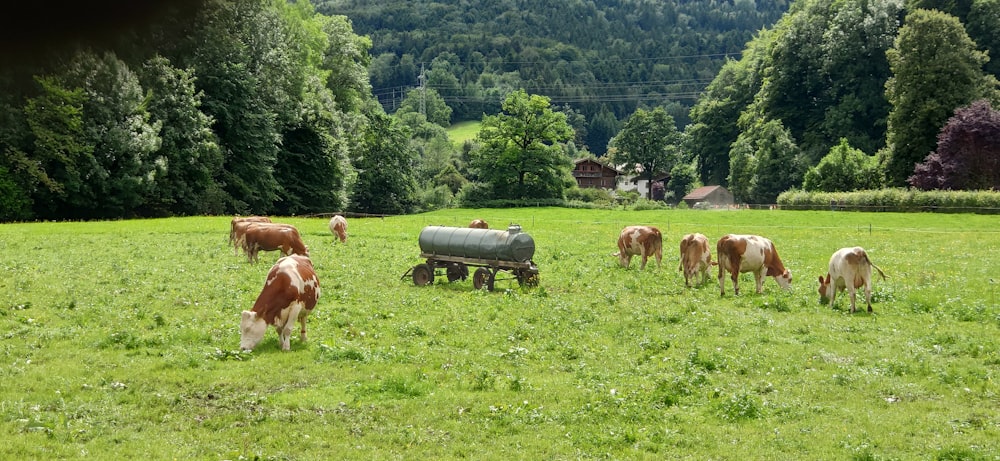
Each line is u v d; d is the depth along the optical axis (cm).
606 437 1132
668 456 1069
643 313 2156
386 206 11144
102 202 6322
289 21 8812
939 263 3453
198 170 6844
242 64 7256
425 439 1130
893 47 11338
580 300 2378
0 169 5706
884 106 11356
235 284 2514
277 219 6262
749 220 6675
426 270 2677
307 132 8381
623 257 3247
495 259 2580
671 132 15100
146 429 1143
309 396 1316
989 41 10875
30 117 5788
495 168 11400
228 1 7119
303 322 1730
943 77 8644
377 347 1705
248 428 1159
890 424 1205
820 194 8131
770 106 12681
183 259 3198
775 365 1582
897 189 7806
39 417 1152
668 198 15500
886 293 2481
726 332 1908
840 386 1434
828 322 2064
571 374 1506
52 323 1856
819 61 12094
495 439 1135
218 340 1716
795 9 15125
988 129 7875
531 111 11262
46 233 4328
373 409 1258
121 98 6138
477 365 1556
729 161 13575
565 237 4866
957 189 8006
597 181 15625
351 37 10475
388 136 11125
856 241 4662
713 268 3162
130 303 2128
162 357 1565
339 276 2797
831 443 1116
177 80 6731
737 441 1130
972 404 1330
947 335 1855
